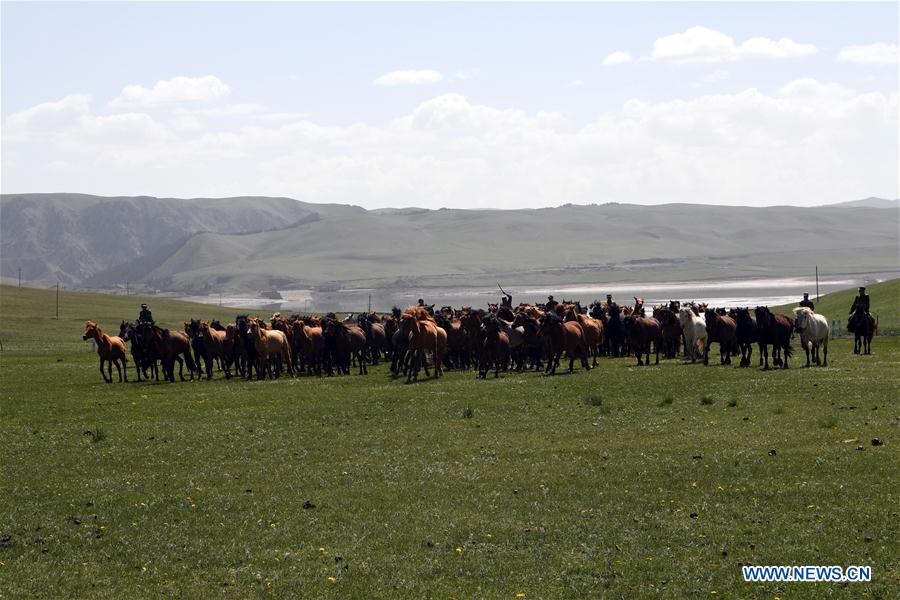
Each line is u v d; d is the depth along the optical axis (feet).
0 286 521.65
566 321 148.15
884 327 259.80
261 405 117.19
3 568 54.03
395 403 113.29
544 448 80.84
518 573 50.52
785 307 376.48
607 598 46.70
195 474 76.54
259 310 540.11
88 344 319.88
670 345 171.32
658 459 74.08
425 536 57.47
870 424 83.10
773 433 81.87
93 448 89.04
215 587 50.16
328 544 56.80
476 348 145.18
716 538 54.54
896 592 45.65
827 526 55.36
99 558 55.57
